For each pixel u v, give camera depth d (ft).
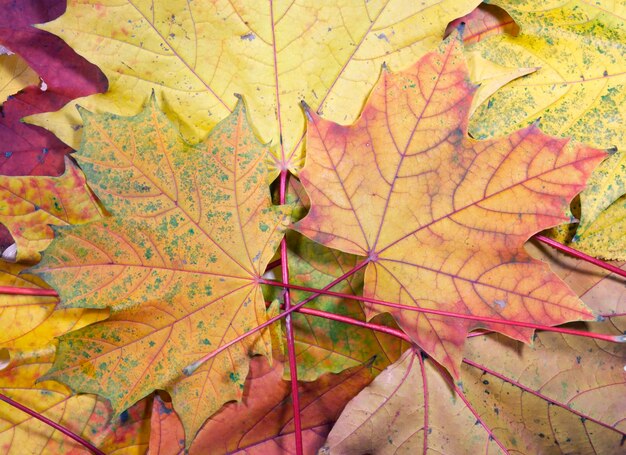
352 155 1.20
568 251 1.28
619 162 1.28
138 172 1.18
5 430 1.27
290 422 1.28
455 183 1.20
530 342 1.19
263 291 1.31
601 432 1.30
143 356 1.19
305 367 1.30
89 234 1.16
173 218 1.19
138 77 1.27
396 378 1.26
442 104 1.18
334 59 1.28
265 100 1.29
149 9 1.24
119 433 1.30
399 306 1.22
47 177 1.27
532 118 1.30
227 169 1.19
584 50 1.30
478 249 1.20
